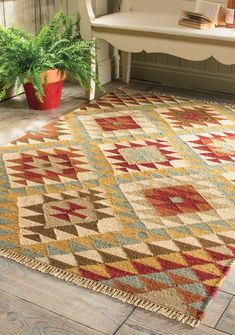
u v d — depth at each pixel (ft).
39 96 10.87
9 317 5.66
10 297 5.97
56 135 10.32
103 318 5.65
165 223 7.36
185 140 10.15
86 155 9.48
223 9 11.30
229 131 10.60
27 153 9.51
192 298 5.91
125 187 8.37
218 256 6.66
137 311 5.74
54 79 11.32
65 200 7.95
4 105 12.05
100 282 6.15
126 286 6.09
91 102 12.21
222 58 10.76
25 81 10.98
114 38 11.76
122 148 9.78
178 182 8.54
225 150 9.73
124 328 5.51
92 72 12.13
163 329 5.50
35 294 6.01
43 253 6.67
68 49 11.52
